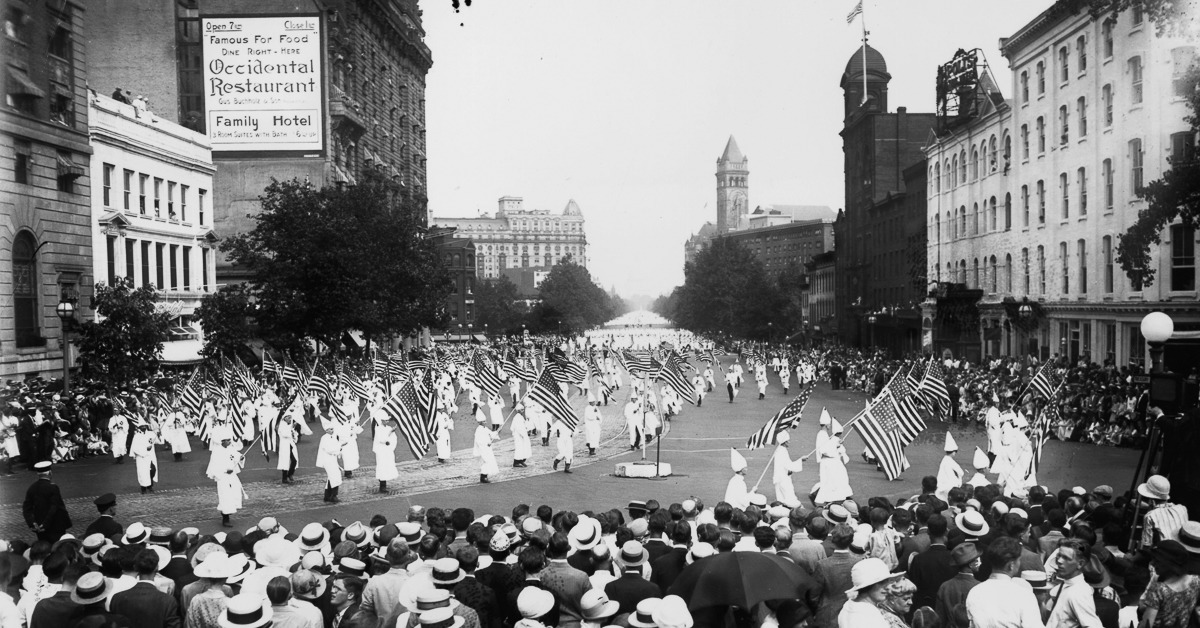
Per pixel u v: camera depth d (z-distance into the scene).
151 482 26.16
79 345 38.62
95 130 46.34
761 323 132.38
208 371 44.53
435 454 34.19
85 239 43.97
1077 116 47.22
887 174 95.81
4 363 37.53
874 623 7.32
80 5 43.53
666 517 11.72
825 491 21.25
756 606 8.63
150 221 52.59
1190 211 36.88
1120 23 42.22
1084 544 8.72
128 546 9.79
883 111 106.75
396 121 108.44
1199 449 13.43
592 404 33.91
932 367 30.83
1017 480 23.27
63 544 10.33
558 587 8.98
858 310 95.62
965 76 64.44
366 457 33.69
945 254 69.88
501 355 83.31
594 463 31.52
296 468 30.53
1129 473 26.75
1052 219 50.66
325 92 73.75
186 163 57.16
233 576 9.45
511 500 24.47
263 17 73.06
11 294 38.56
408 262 62.97
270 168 73.81
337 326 55.94
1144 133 40.38
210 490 26.33
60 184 42.34
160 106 69.50
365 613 9.31
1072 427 34.59
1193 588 7.90
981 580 8.85
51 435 30.28
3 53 38.16
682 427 42.06
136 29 69.25
